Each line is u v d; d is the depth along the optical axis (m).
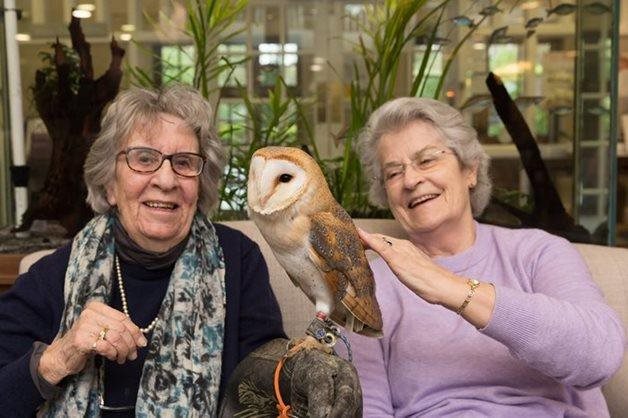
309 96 2.42
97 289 1.17
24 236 2.03
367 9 2.36
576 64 1.98
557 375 1.02
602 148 1.91
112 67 2.02
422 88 2.08
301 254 0.86
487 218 1.96
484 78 2.21
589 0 1.91
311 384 0.83
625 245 2.97
